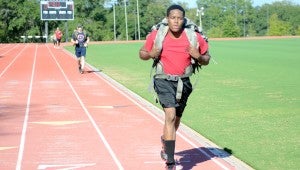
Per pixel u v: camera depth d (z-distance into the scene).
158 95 6.35
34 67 26.53
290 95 15.23
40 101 14.13
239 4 135.75
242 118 11.38
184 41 6.21
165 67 6.27
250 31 136.75
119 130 9.98
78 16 102.69
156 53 6.21
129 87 17.62
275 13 139.12
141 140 9.03
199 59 6.24
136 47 52.56
